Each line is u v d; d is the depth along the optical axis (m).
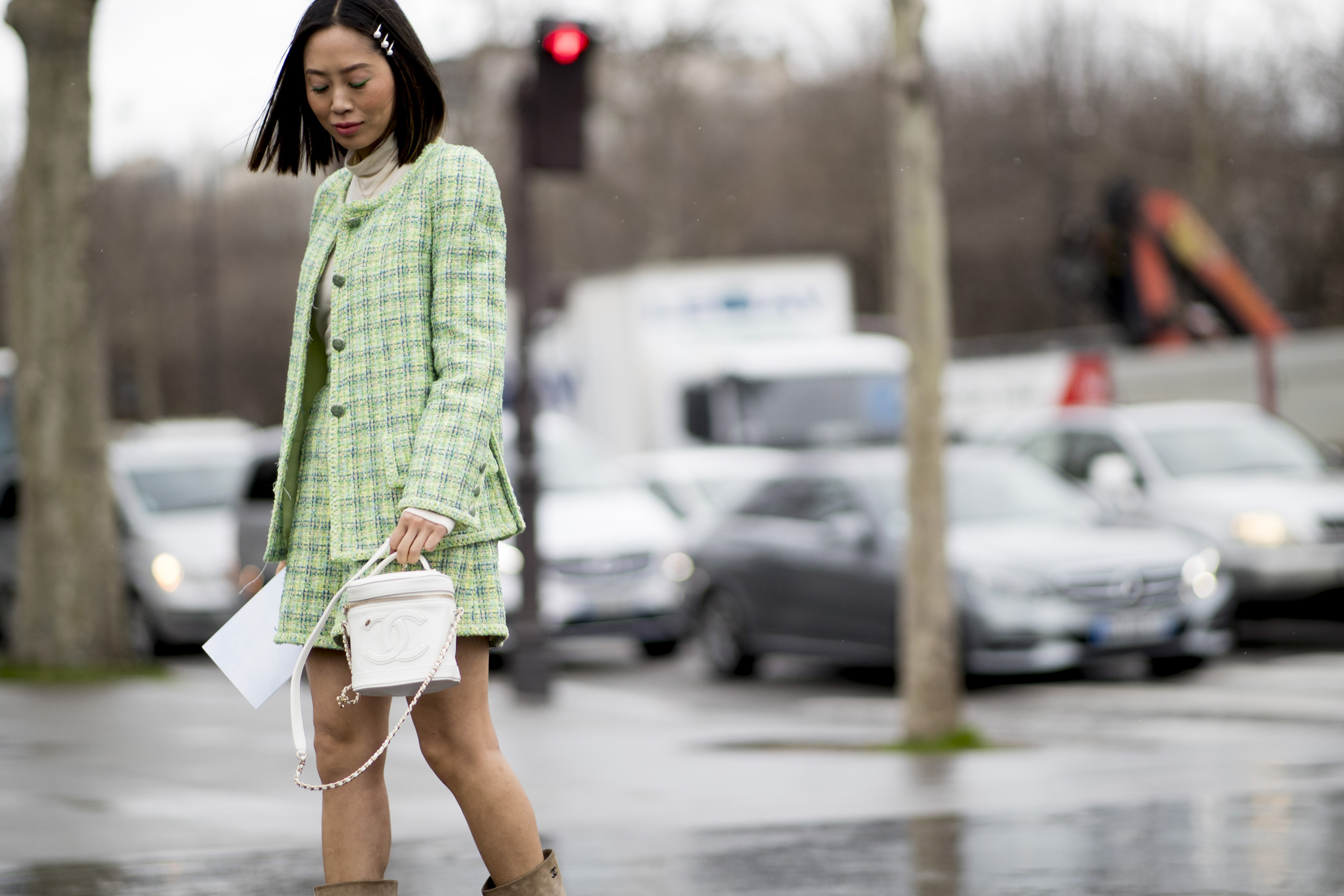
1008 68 64.75
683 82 65.81
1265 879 7.10
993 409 36.09
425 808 9.90
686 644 26.12
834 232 68.00
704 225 68.06
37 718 15.38
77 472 19.67
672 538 23.69
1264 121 53.06
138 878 7.45
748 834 8.56
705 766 12.56
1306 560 21.80
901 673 19.92
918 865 7.58
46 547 19.66
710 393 35.69
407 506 4.82
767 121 68.50
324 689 5.24
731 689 20.92
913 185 14.30
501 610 5.11
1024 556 18.91
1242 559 21.89
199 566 24.06
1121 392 33.53
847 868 7.52
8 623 26.25
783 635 21.25
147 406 79.81
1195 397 32.31
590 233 66.88
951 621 14.41
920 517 14.41
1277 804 9.24
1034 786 10.84
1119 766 12.03
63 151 19.31
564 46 19.28
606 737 14.92
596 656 25.39
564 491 24.41
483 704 5.21
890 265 66.88
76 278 19.58
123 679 19.16
